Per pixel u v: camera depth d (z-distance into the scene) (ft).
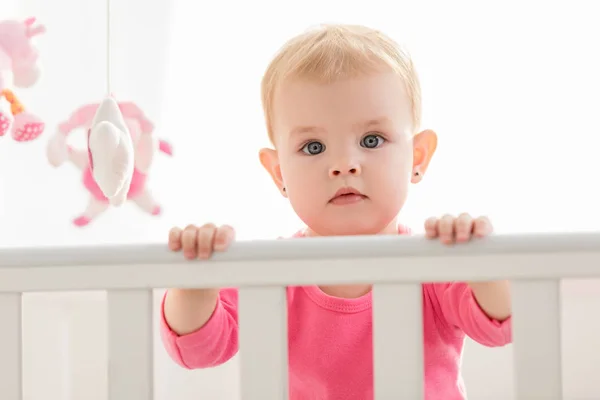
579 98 5.30
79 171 5.40
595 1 5.30
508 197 5.32
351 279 2.75
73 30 5.49
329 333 3.93
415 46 5.41
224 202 5.41
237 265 2.81
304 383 4.01
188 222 5.39
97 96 5.43
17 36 4.55
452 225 2.71
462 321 3.62
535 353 2.66
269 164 4.23
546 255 2.67
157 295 5.25
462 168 5.36
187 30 5.47
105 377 5.37
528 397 2.65
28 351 5.30
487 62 5.37
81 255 2.89
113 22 5.43
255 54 5.44
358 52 3.70
